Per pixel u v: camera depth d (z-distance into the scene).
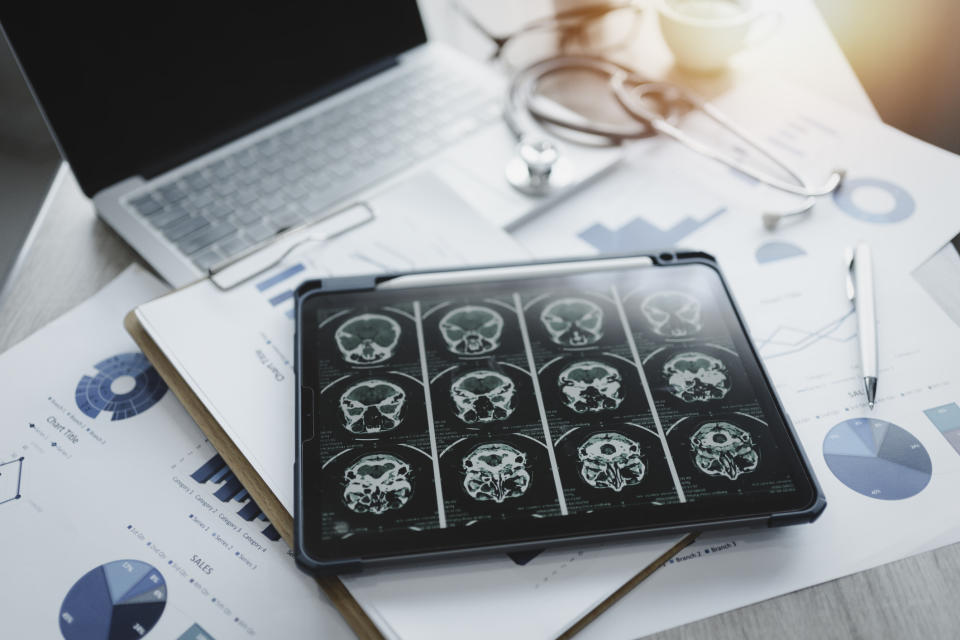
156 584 0.40
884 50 0.77
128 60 0.56
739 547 0.41
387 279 0.49
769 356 0.49
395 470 0.41
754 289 0.53
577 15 0.75
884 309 0.51
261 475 0.43
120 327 0.51
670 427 0.43
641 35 0.75
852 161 0.61
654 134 0.63
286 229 0.56
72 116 0.55
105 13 0.54
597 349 0.46
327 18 0.64
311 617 0.40
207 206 0.58
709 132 0.64
